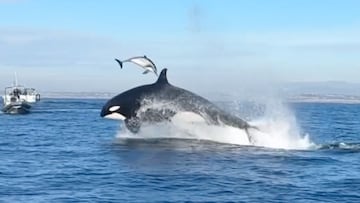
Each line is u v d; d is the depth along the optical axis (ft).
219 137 127.75
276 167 92.89
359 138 172.65
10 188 72.49
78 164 95.20
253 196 68.13
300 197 68.13
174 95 127.34
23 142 144.15
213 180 78.43
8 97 437.17
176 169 88.38
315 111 529.86
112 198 66.13
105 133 180.75
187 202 64.28
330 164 98.22
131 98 127.54
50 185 74.59
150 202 64.18
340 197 68.44
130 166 91.86
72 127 218.38
